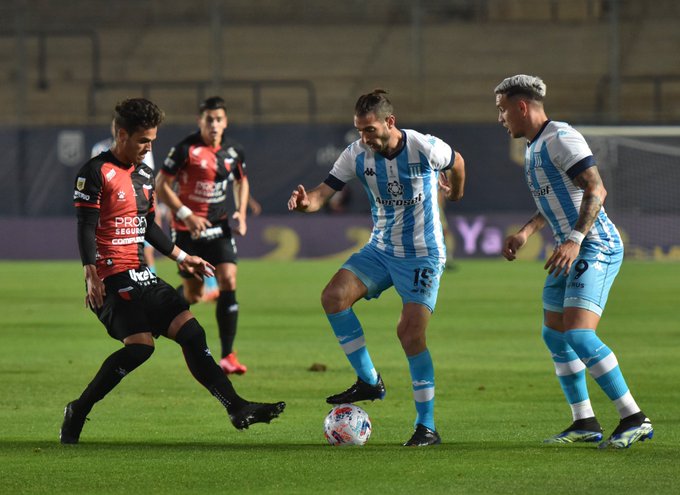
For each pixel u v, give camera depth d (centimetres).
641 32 12600
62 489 1944
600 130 9919
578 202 2400
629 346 4350
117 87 11675
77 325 5122
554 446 2372
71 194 9988
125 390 3259
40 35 11794
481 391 3253
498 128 9888
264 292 6900
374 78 12069
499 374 3603
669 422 2706
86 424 2702
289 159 10019
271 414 2375
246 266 9250
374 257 2603
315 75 12312
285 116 11544
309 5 13162
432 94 11775
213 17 10569
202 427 2662
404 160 2523
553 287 2473
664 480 2000
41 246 9988
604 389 2333
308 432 2592
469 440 2470
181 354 4097
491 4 13188
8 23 12706
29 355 4075
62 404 3006
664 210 9862
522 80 2416
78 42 12706
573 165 2339
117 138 2461
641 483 1973
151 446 2384
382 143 2503
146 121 2430
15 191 10006
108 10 12988
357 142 2598
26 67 12356
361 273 2594
